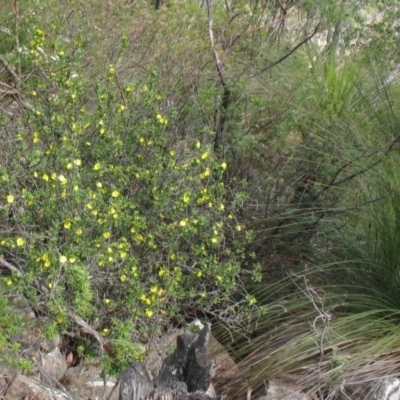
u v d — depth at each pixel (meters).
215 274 3.39
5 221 3.16
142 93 4.24
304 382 3.38
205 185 3.82
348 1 5.65
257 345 3.72
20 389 2.84
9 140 3.42
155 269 3.46
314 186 4.47
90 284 2.97
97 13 5.19
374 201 4.03
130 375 2.70
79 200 3.05
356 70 5.38
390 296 3.89
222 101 4.61
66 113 3.65
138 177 3.48
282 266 4.20
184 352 2.90
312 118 4.80
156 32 5.04
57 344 3.13
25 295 3.07
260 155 4.54
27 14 4.90
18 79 4.08
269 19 5.72
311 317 3.80
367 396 3.28
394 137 4.61
